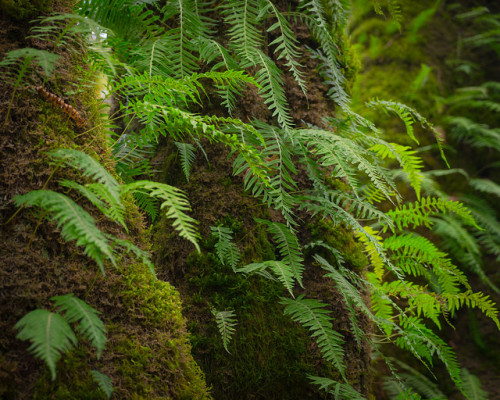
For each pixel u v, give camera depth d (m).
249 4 2.10
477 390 3.31
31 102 1.38
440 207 2.40
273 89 1.94
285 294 2.06
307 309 1.87
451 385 3.42
